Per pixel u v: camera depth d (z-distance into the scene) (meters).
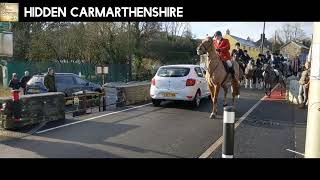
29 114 10.79
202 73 15.67
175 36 51.41
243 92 21.67
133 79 37.72
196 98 14.75
